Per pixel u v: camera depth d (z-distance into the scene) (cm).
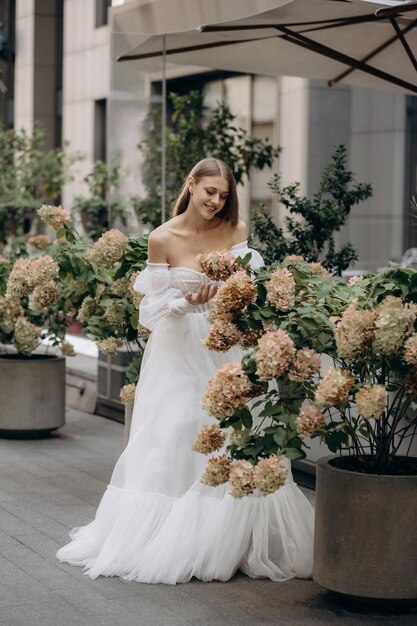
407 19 700
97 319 682
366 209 1328
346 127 1260
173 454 527
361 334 433
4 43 1580
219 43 798
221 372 446
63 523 611
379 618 460
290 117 1228
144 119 895
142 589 495
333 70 850
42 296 680
